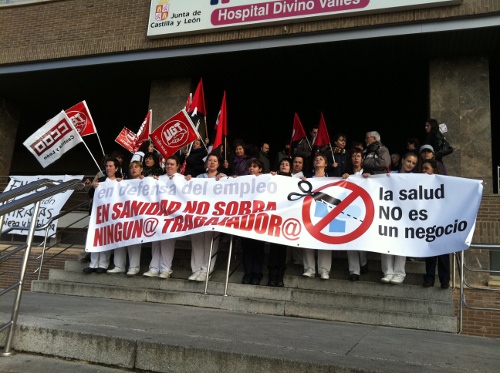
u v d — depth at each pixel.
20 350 3.64
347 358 3.04
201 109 8.41
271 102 11.62
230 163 8.00
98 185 6.80
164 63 9.44
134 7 9.53
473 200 5.26
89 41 9.67
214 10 8.77
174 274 6.61
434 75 8.34
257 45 8.59
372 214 5.62
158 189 6.43
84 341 3.46
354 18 7.98
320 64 9.20
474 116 7.94
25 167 16.30
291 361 2.94
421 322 4.88
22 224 9.28
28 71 10.13
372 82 10.02
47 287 6.31
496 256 7.00
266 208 5.91
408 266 6.36
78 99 11.92
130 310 4.81
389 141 14.21
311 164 7.61
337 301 5.41
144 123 8.95
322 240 5.64
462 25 7.44
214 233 6.19
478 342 4.12
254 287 5.79
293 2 8.27
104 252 6.62
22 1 10.40
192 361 3.14
